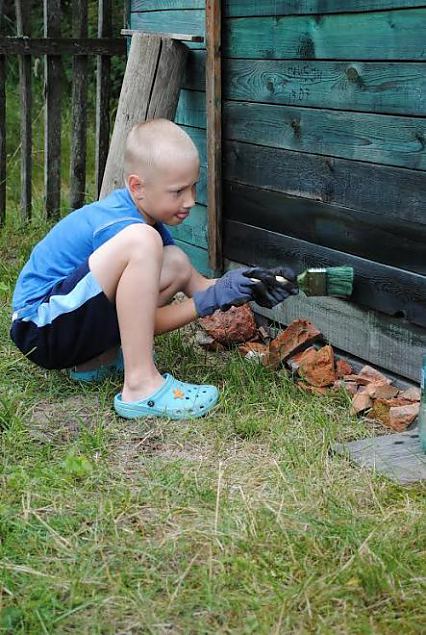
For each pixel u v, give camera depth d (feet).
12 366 12.30
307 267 12.42
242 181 13.55
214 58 13.47
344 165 11.46
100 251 10.75
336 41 11.23
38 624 7.13
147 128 10.94
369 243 11.28
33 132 27.73
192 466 9.65
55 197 19.47
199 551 8.07
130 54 14.58
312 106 11.84
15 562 7.97
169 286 11.59
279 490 9.09
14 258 17.76
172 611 7.31
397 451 9.83
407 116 10.41
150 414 10.78
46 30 18.49
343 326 12.13
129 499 8.87
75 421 10.84
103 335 11.06
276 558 7.93
